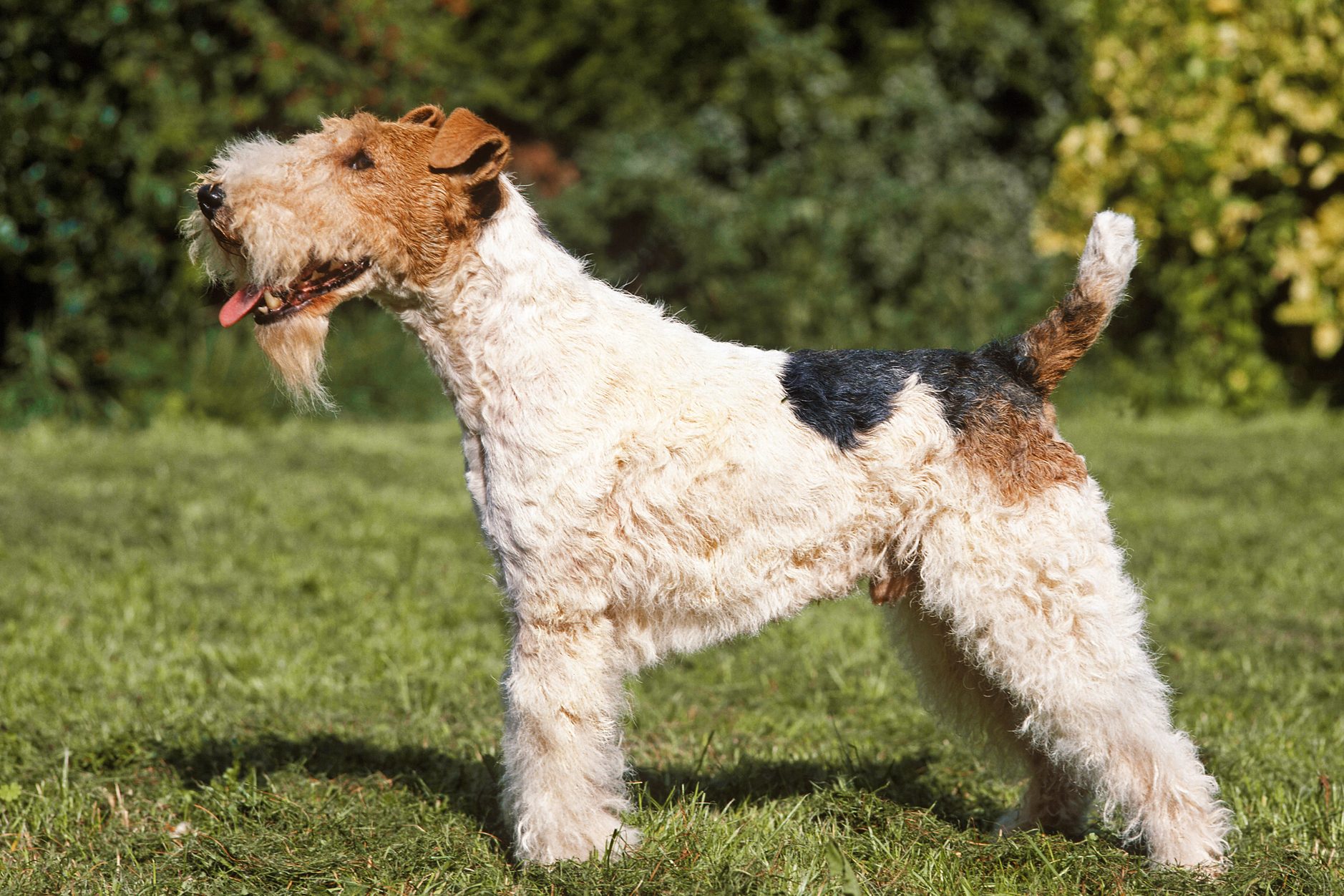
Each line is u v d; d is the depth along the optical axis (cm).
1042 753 327
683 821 317
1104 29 1078
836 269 1084
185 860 302
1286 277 1054
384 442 941
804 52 1159
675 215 1075
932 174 1147
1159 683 297
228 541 657
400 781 363
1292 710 426
